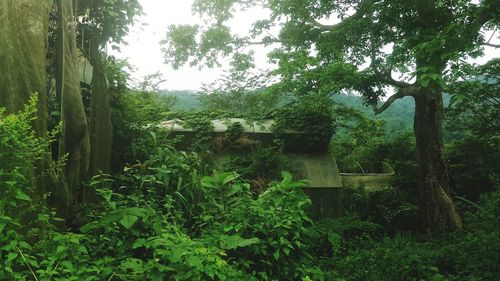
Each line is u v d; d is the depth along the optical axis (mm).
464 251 8188
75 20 7535
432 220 12695
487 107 16125
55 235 4652
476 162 15938
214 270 4570
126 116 8805
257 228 5953
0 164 4102
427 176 12906
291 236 6285
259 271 5867
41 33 5742
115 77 8914
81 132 6746
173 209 7020
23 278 3814
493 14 7941
